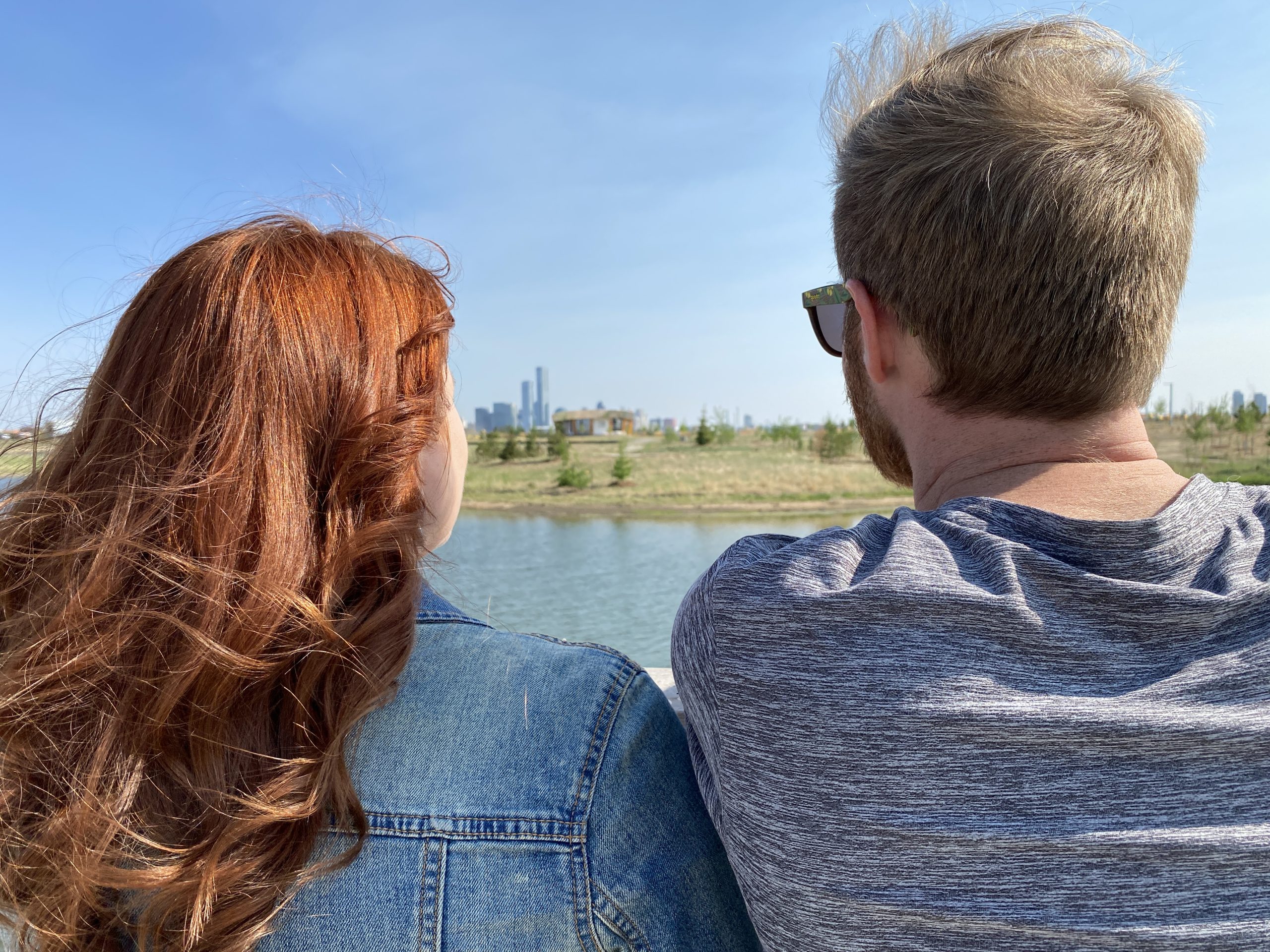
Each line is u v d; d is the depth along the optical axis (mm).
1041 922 602
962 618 684
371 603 735
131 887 644
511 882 712
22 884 704
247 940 656
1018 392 812
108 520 711
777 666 726
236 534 680
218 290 740
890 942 647
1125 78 835
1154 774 612
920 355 889
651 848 765
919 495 939
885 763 659
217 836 645
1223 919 572
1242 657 642
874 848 652
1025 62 842
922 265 827
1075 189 752
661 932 747
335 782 688
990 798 631
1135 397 817
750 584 791
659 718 835
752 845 725
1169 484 818
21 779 693
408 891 704
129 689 667
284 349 721
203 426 702
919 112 842
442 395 828
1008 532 778
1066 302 768
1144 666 662
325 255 802
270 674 678
